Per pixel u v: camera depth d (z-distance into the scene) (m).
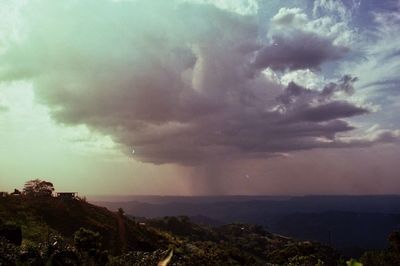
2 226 41.16
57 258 33.03
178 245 97.62
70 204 98.50
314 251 99.50
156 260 47.47
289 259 88.31
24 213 76.50
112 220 101.31
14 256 30.27
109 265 48.44
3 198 83.81
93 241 49.25
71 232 79.81
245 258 103.94
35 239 56.19
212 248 103.06
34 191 98.75
